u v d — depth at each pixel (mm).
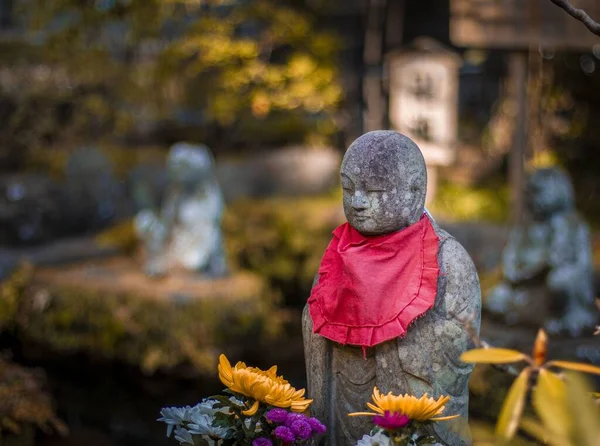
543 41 5520
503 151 10078
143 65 8727
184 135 9703
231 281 6781
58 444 5285
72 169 8602
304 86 8156
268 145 10328
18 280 6746
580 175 9156
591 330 4891
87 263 7270
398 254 2105
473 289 2137
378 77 9727
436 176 9078
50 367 6547
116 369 6387
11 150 8734
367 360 2166
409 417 1805
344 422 2207
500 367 1880
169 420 2061
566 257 4973
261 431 1972
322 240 8008
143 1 7609
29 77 8609
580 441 1288
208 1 8070
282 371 6418
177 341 6258
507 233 7434
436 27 11617
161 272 6730
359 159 2127
